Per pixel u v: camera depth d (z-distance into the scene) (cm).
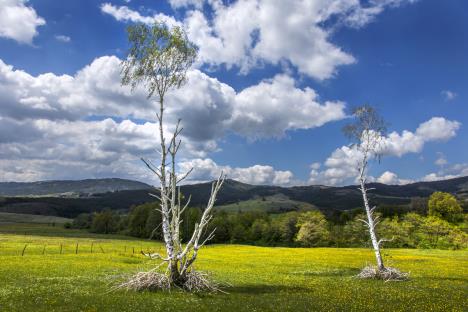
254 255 7319
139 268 4362
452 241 11506
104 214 15900
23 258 4916
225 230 14850
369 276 3978
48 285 2886
